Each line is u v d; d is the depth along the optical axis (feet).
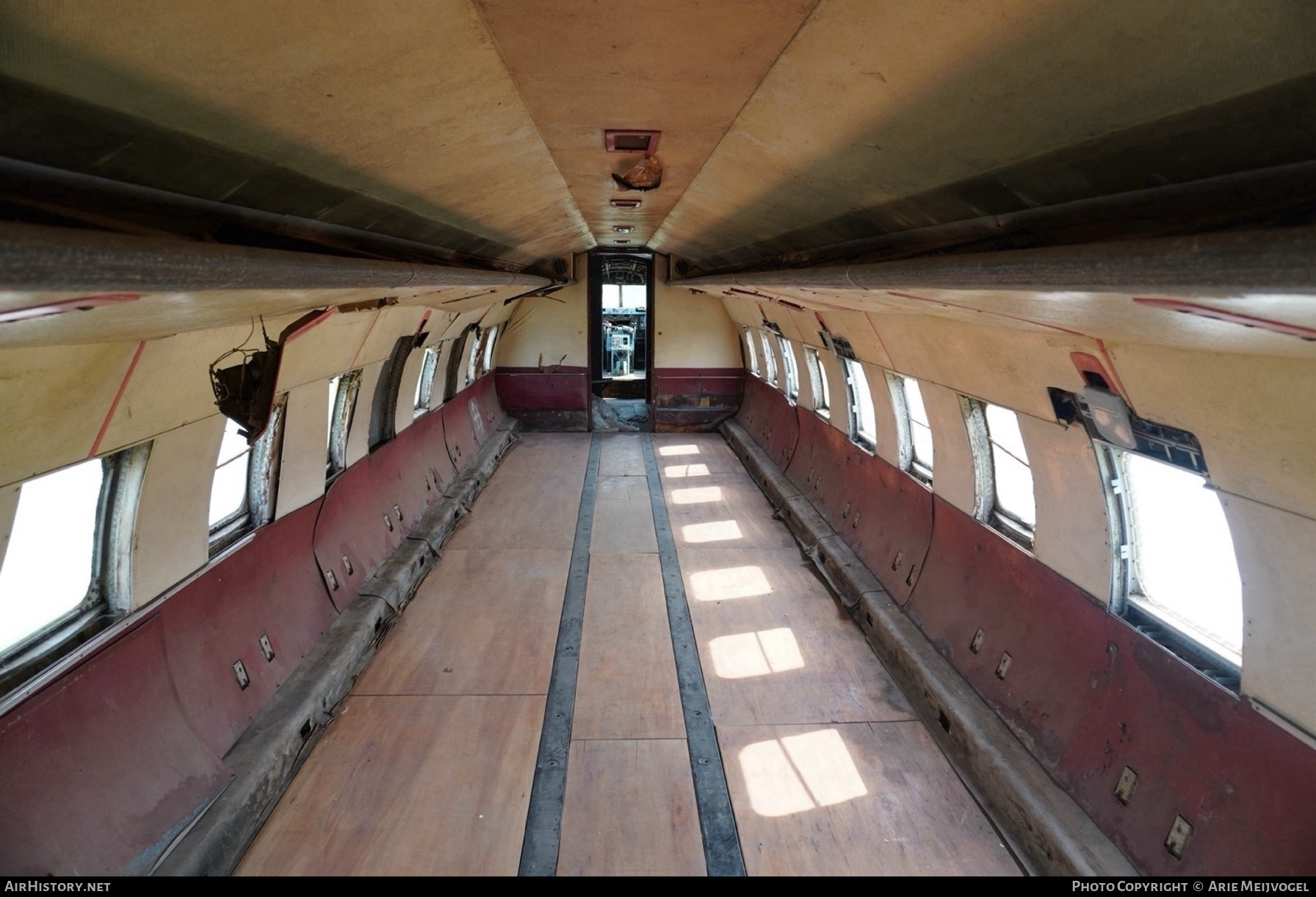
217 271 7.57
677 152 15.67
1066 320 10.82
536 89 10.85
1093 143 7.74
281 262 8.89
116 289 6.28
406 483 33.32
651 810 16.65
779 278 20.29
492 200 18.26
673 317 54.49
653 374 55.16
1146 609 14.79
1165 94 6.34
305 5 6.13
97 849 12.25
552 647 23.91
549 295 52.60
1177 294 6.75
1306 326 6.57
